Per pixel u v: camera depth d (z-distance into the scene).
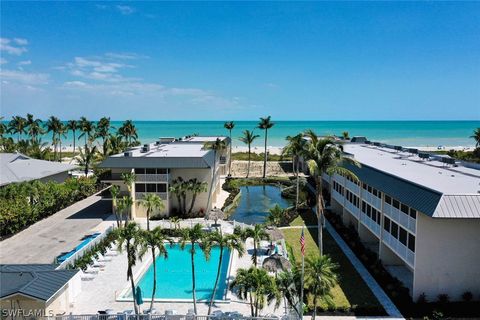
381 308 28.31
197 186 54.16
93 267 37.50
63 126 112.88
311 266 25.30
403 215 31.48
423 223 28.67
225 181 84.31
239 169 96.62
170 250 43.44
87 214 56.84
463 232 28.64
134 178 52.44
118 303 30.83
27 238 46.28
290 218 53.69
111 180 54.38
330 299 30.09
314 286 25.05
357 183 43.88
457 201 26.38
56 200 57.88
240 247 28.69
